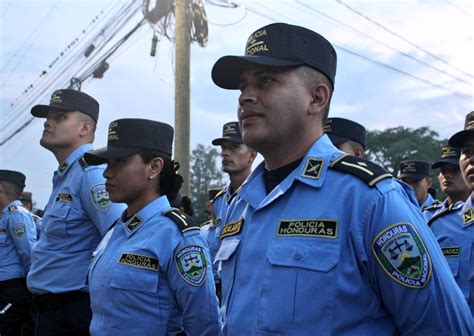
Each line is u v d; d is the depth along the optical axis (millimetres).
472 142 3082
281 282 1652
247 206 1943
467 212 3455
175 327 2738
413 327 1605
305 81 1838
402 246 1589
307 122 1863
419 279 1568
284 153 1893
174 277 2662
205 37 9586
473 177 3109
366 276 1639
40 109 4145
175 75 9398
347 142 3775
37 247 3922
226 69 1921
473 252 3184
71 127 4105
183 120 9273
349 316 1589
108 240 2898
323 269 1602
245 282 1772
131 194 2898
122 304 2615
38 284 3814
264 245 1758
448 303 1591
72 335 3766
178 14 9375
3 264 5875
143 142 2904
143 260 2656
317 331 1575
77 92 4176
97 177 3783
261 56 1819
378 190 1663
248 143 1875
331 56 1941
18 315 5875
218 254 1964
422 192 6016
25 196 9562
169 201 3158
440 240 3555
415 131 40625
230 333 1771
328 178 1748
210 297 2686
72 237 3807
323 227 1657
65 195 3857
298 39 1833
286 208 1770
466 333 1640
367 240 1636
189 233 2740
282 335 1609
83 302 3756
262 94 1828
